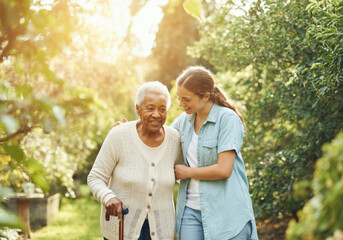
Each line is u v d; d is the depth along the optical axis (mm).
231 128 2223
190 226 2297
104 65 6316
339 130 3422
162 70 14227
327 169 896
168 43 14320
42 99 987
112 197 2127
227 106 2355
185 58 13867
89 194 9430
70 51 4367
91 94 1098
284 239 4945
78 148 6809
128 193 2238
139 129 2348
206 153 2264
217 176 2184
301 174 3871
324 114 3605
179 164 2457
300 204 4047
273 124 4422
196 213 2303
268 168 3980
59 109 995
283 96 3789
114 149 2270
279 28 3502
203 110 2324
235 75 4914
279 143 4328
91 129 6676
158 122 2227
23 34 1157
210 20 5379
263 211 4332
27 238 4941
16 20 1151
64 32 1187
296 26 3381
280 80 3871
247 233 2240
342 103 3318
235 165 2293
